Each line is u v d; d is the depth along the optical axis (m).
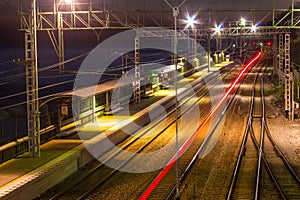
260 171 19.55
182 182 17.91
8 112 22.25
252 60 111.62
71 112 26.36
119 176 19.03
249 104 42.25
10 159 19.06
